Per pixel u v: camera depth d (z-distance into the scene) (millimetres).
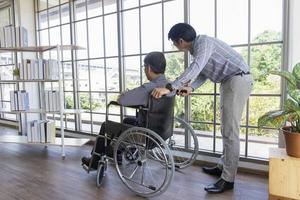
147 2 3096
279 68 2354
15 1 4355
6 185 2311
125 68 3381
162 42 3010
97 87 3725
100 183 2279
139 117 2049
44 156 3131
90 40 3738
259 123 1574
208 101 2770
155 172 2508
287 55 2242
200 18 2729
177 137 2918
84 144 3443
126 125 2041
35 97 4266
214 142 2768
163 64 2035
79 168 2711
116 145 2068
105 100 3645
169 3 2912
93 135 3729
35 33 4430
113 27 3445
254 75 2479
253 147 2643
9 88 4777
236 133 2047
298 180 1470
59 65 3023
